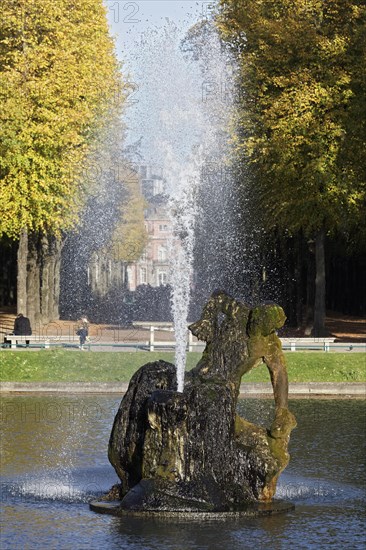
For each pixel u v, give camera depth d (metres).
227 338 23.67
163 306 113.62
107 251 107.12
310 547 19.59
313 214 63.69
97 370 48.66
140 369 23.56
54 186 61.97
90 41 65.75
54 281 87.81
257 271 75.81
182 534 20.38
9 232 62.62
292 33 62.81
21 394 44.53
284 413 23.47
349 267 101.38
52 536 20.22
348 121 62.38
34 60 60.44
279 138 62.28
